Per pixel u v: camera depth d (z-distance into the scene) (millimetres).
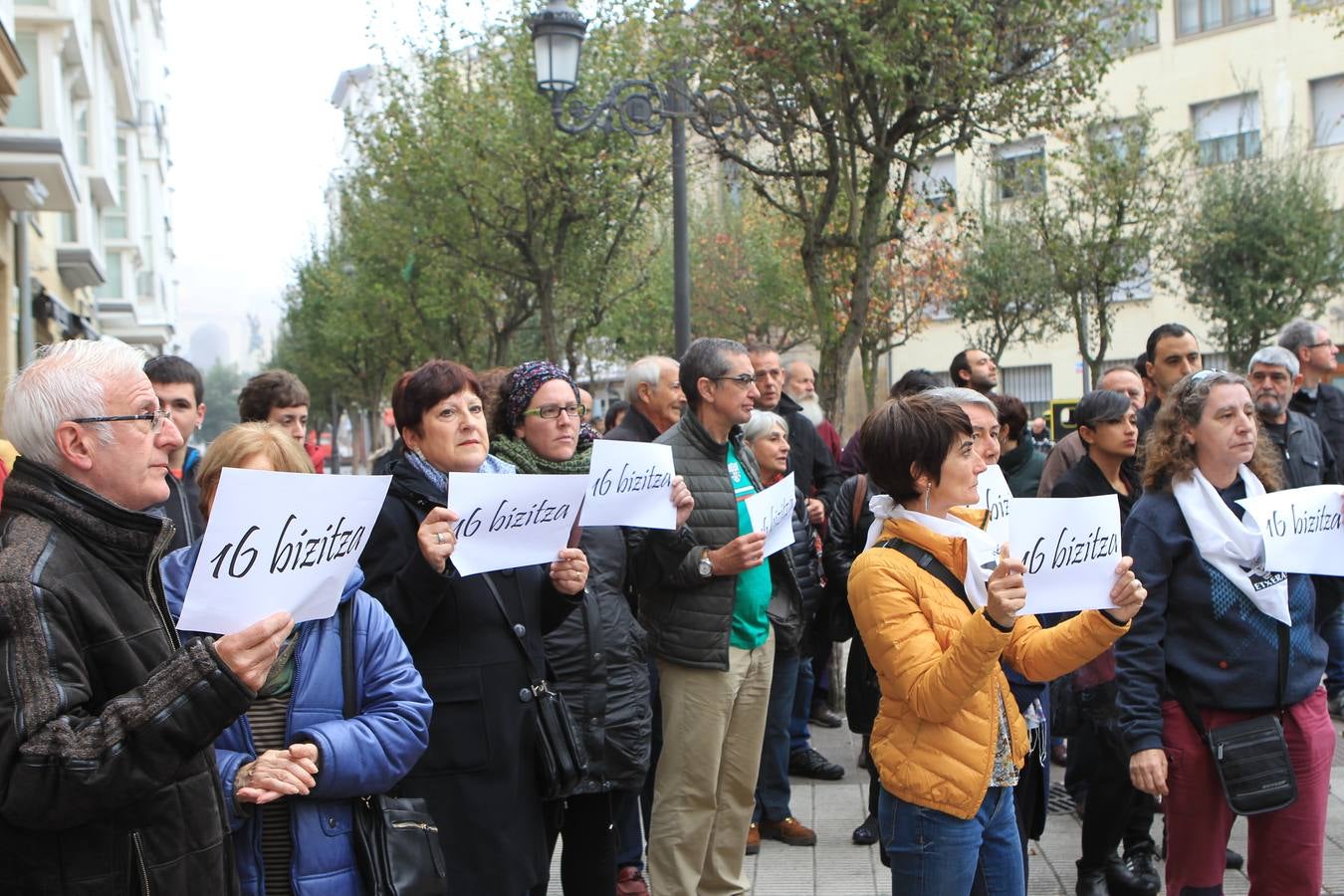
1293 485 6391
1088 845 4766
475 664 3344
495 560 3336
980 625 2863
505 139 15172
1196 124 23047
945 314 31062
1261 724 3598
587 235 16219
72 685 2109
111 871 2188
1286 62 25109
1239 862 5199
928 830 3121
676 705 4621
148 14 34969
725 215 28734
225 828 2430
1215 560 3643
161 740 2121
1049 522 3174
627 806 5117
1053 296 21953
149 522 2307
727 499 4758
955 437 3232
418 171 16969
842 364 9078
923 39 8125
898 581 3154
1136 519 3846
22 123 13508
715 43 9180
